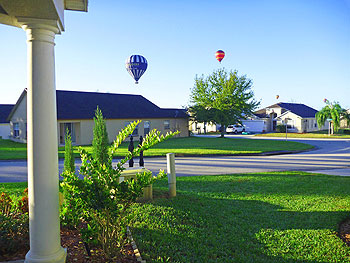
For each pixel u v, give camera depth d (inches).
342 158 694.5
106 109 1176.8
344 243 199.0
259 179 408.8
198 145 1009.5
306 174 456.8
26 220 170.7
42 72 129.9
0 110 1536.7
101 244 167.0
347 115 1738.4
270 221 240.5
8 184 377.7
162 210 245.9
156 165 573.0
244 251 189.3
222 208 269.0
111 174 150.3
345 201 297.1
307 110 2204.7
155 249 178.7
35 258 128.6
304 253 186.5
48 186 130.7
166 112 1401.3
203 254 180.7
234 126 1952.5
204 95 1385.3
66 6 176.6
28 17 125.9
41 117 129.3
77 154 737.0
